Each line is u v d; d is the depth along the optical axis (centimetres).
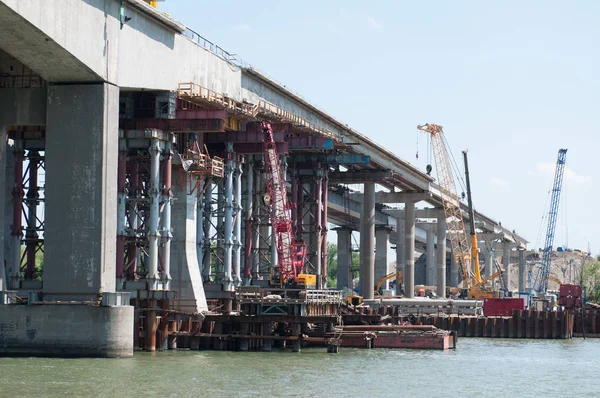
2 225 11094
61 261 10869
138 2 11288
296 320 12312
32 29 9750
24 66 11550
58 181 10925
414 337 13800
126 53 11325
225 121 13362
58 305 10338
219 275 15125
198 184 13188
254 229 16638
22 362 9800
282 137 15362
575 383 10269
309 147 16850
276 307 12662
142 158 12306
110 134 10994
